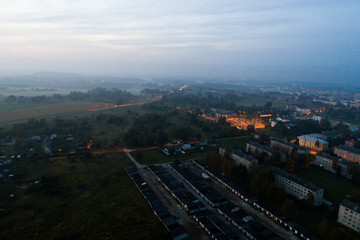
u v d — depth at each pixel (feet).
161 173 600.80
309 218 426.51
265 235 369.50
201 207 450.71
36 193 494.18
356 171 565.53
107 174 597.11
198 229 394.32
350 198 460.96
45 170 609.01
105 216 420.36
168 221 401.08
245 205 469.57
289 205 416.05
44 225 392.27
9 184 527.40
